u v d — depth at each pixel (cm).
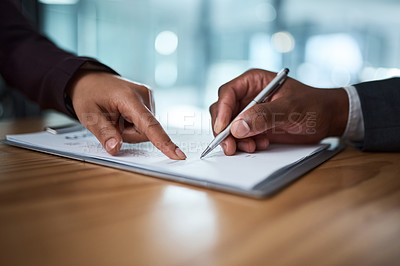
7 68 69
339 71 220
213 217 27
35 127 78
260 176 35
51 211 27
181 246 22
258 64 244
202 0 254
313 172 41
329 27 219
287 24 229
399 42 205
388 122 52
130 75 259
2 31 70
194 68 264
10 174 38
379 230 24
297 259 20
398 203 30
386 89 54
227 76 256
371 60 213
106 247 22
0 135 66
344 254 21
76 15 207
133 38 256
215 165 40
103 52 239
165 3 258
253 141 49
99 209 28
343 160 47
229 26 250
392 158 49
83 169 41
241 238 23
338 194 32
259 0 236
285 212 28
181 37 263
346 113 56
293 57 231
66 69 56
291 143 57
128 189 33
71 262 20
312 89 56
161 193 32
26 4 170
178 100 269
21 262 20
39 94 63
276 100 50
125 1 247
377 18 208
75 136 60
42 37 73
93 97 50
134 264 20
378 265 20
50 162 44
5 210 28
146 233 24
